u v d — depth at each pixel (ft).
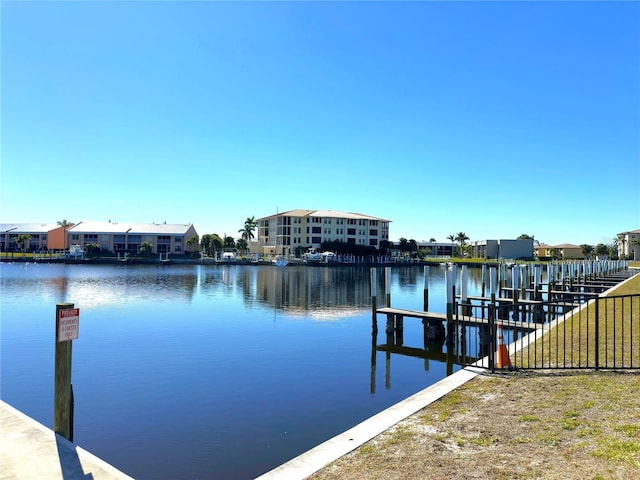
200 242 459.73
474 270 340.80
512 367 37.93
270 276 255.09
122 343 76.54
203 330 89.66
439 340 81.97
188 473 31.19
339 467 20.07
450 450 21.53
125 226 474.90
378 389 51.24
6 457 21.35
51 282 204.64
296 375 57.00
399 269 370.73
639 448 20.06
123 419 41.47
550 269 116.88
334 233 445.37
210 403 46.03
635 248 435.53
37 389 50.93
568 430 23.06
